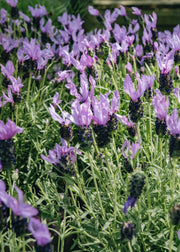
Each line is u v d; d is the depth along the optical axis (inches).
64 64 36.2
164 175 28.9
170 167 29.4
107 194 29.4
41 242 20.7
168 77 29.4
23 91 40.6
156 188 28.7
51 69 40.5
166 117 25.2
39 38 45.0
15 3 44.5
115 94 26.5
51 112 27.0
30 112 36.7
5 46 38.9
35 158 34.7
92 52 35.5
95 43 37.8
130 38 37.4
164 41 40.8
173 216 23.9
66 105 37.8
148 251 27.4
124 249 27.1
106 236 28.3
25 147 35.5
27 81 41.1
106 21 41.7
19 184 33.5
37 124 35.7
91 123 27.2
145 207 27.6
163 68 29.3
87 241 27.9
